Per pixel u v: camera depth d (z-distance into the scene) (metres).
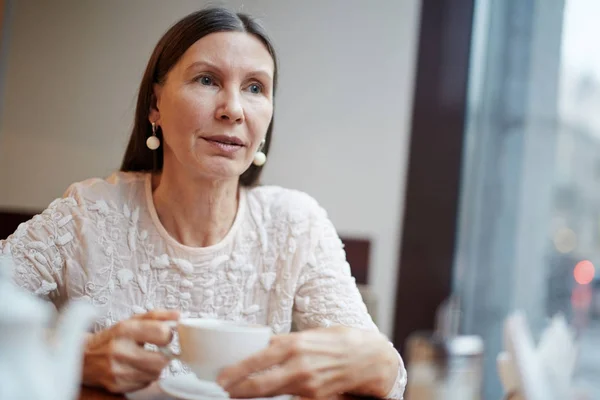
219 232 1.29
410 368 2.03
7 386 0.55
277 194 1.38
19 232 1.19
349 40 2.87
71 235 1.22
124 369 0.89
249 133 1.17
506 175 2.79
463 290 2.85
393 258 2.89
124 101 2.72
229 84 1.15
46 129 2.71
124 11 2.72
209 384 0.94
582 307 2.60
